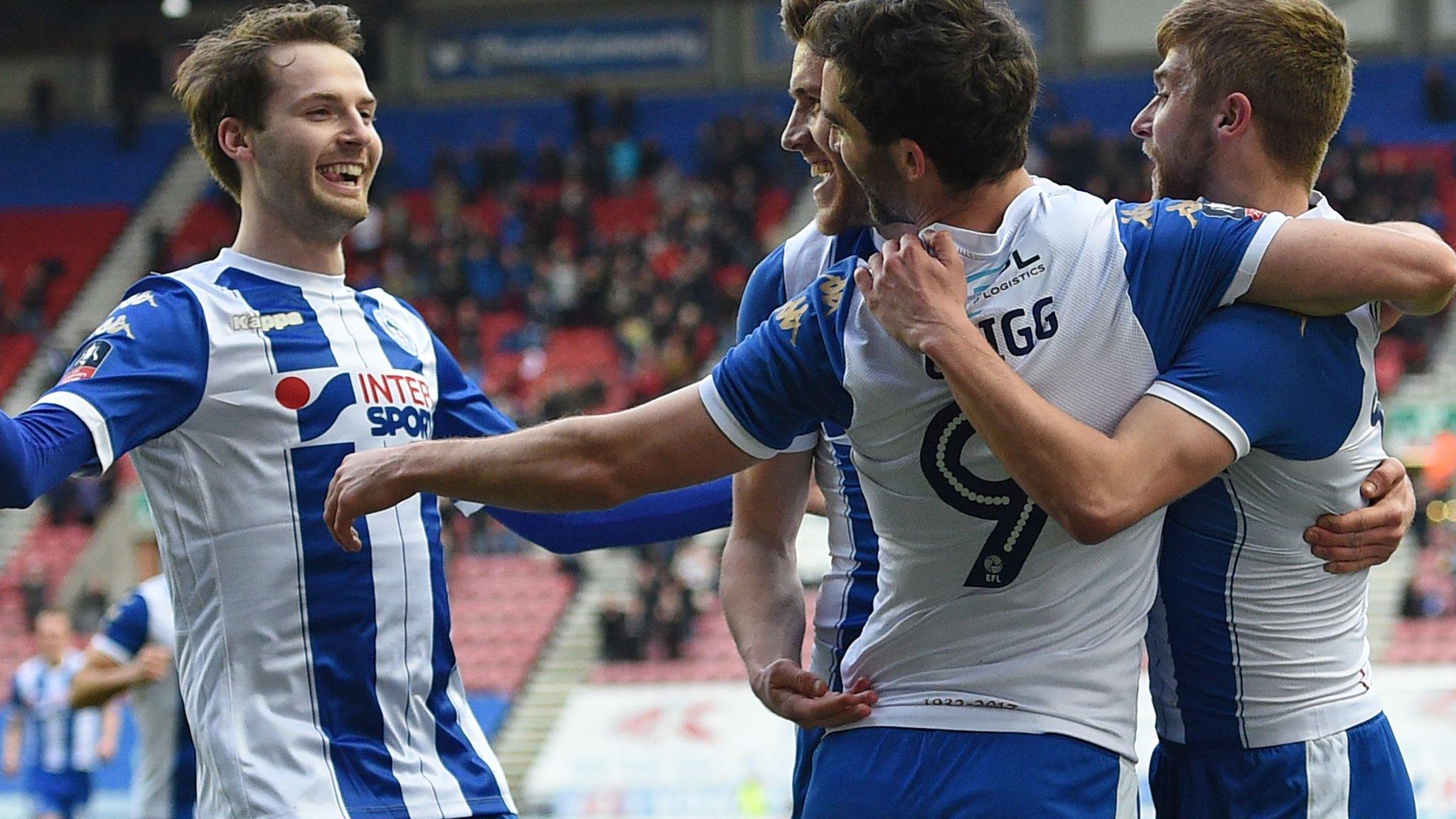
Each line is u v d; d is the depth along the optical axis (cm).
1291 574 695
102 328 795
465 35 7269
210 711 811
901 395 607
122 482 5153
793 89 719
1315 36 686
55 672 3050
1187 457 600
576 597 4456
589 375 5325
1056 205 621
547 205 6184
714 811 3578
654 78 7125
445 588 873
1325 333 648
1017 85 602
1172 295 618
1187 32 707
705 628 4212
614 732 3747
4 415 689
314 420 823
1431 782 3166
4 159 7288
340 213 848
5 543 5056
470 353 5431
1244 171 696
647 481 624
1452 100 6294
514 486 625
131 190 7062
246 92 838
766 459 659
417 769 828
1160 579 709
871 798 637
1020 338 601
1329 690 707
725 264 5847
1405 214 5262
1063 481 573
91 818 3650
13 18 7206
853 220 712
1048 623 627
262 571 809
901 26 594
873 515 647
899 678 650
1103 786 629
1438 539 4138
